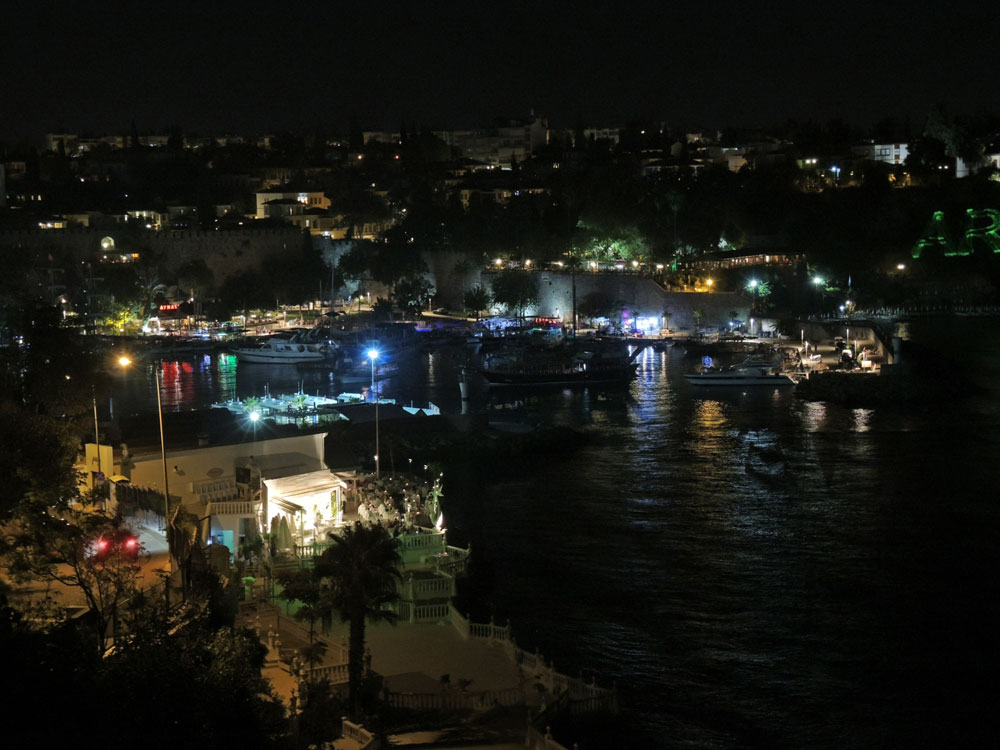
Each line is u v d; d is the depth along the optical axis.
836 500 83.69
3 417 55.19
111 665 32.72
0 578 49.31
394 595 45.28
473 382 150.75
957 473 91.56
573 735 45.09
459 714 44.09
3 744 27.47
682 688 51.25
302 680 42.84
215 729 31.55
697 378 144.50
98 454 64.69
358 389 144.00
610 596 62.97
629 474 93.38
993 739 46.97
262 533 60.59
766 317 193.75
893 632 57.75
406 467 94.06
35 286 194.25
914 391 129.88
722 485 88.88
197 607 41.56
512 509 82.00
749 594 63.28
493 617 53.94
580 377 146.88
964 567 67.62
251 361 174.75
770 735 47.06
